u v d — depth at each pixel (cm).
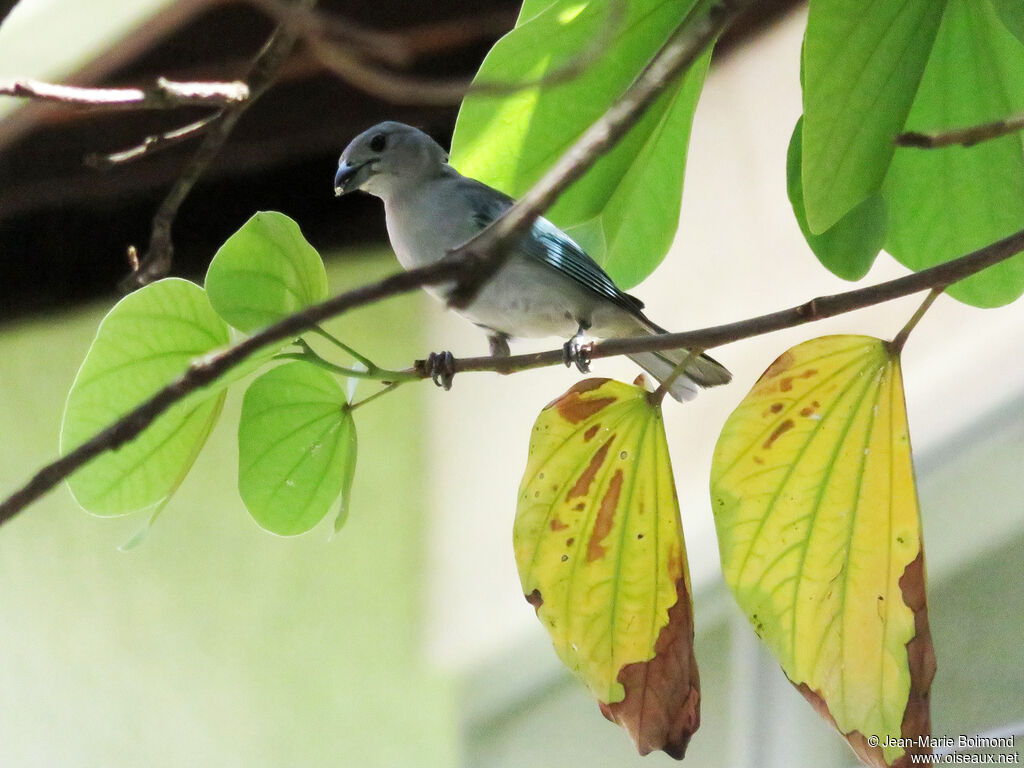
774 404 382
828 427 381
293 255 384
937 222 387
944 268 379
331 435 386
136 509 385
